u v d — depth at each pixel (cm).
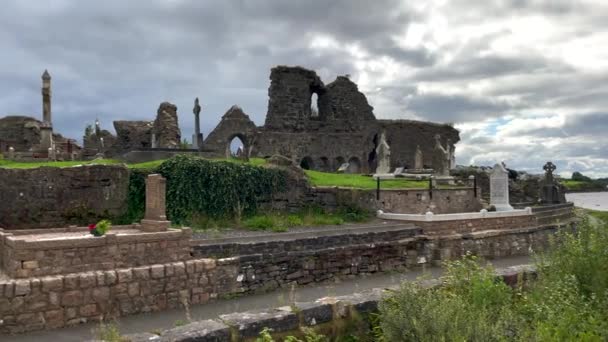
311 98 4838
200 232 1717
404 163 5269
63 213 1734
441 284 882
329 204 2298
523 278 1048
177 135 3481
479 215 2181
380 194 2350
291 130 4531
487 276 889
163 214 1503
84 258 1226
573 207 2948
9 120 4016
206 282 1382
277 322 708
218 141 4062
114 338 643
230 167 2058
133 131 3897
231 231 1816
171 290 1316
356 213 2262
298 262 1591
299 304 775
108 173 1798
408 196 2439
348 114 4862
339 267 1692
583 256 1013
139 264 1317
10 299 1088
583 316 786
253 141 4200
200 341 637
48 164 2209
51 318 1131
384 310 743
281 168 2259
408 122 5319
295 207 2259
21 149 3859
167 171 1923
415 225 2042
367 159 4975
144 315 1242
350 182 2695
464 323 675
